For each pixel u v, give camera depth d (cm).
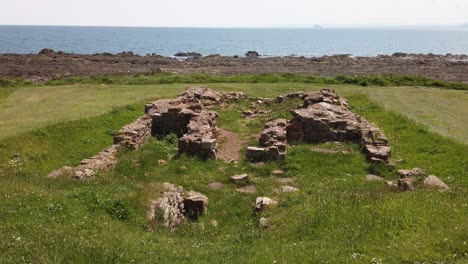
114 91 3644
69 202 1148
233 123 2606
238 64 7506
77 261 803
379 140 1964
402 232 1005
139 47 15388
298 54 12544
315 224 1126
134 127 2181
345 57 8750
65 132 2342
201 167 1830
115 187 1362
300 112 2264
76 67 6881
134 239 1002
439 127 2364
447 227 1009
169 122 2448
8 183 1323
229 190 1592
